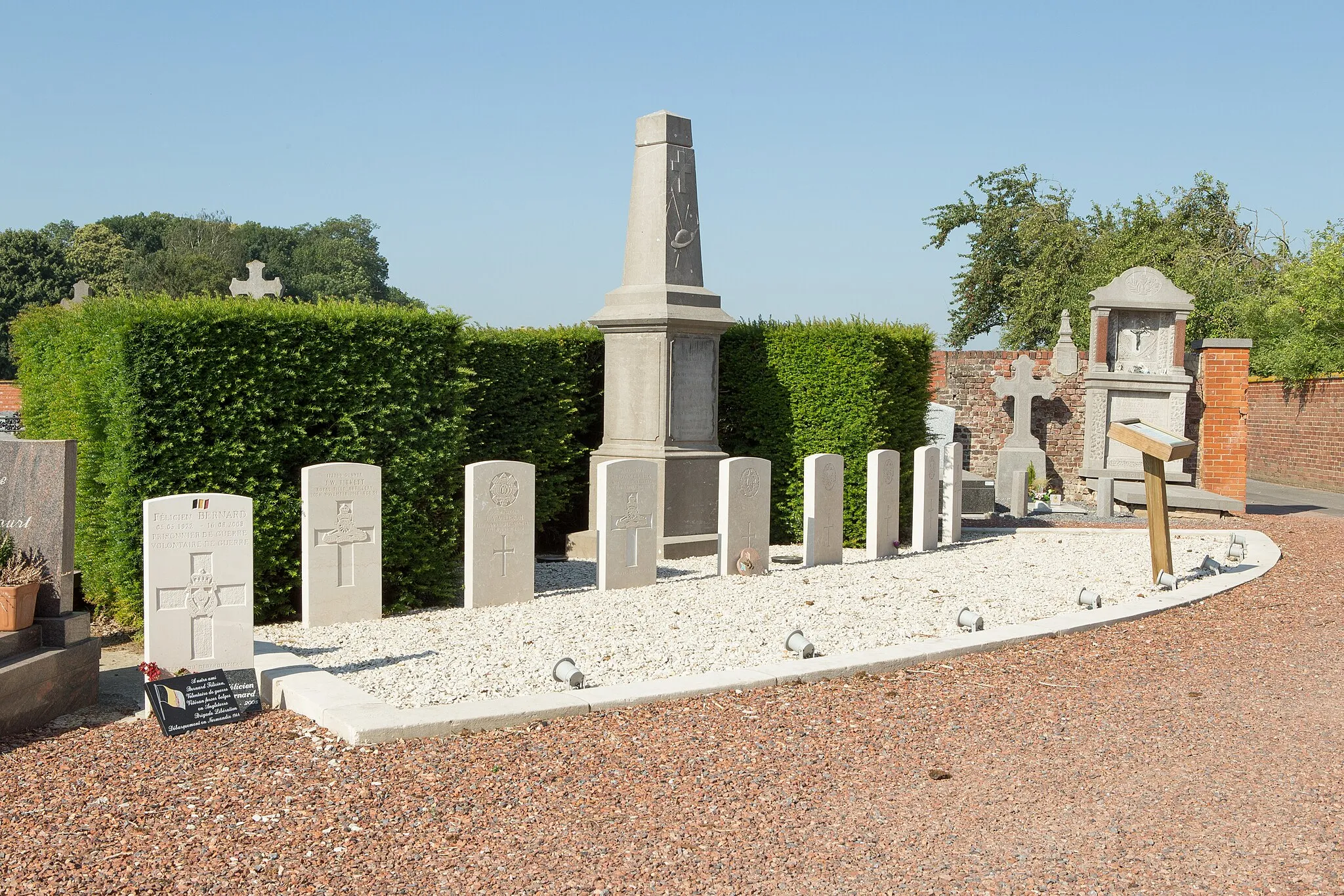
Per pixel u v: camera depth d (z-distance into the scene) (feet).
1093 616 31.17
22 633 21.11
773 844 15.26
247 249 226.17
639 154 45.70
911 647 26.68
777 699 22.52
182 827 15.56
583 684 22.93
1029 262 149.38
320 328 31.48
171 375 28.91
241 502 22.84
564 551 45.85
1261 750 19.81
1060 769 18.62
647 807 16.51
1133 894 13.84
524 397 44.06
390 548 32.65
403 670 24.30
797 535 49.42
